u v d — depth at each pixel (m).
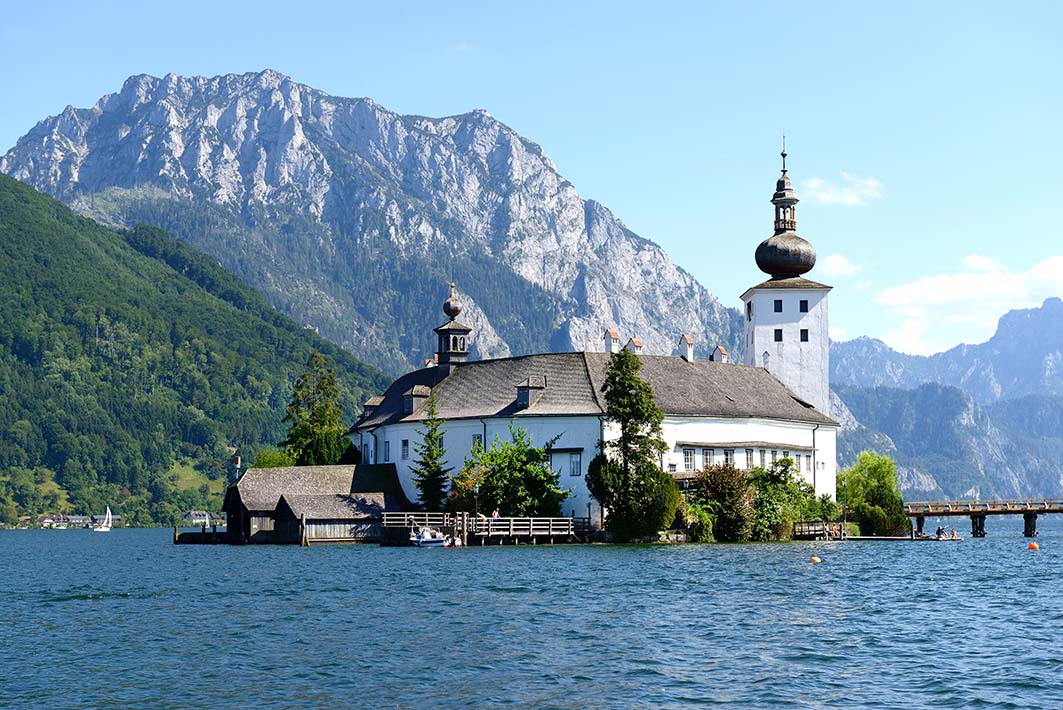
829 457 150.88
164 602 74.19
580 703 44.41
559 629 60.50
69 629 62.28
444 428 138.62
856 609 68.06
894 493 149.88
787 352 164.75
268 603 72.19
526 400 132.75
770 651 54.12
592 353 138.38
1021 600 72.69
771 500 132.12
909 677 48.44
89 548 172.38
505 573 89.19
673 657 52.69
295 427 174.00
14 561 131.25
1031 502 167.00
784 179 171.50
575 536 125.62
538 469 127.06
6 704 44.78
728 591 76.75
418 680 48.12
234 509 142.75
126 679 48.75
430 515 129.12
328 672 49.75
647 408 123.69
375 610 68.12
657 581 82.88
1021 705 43.81
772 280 167.50
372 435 150.88
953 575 89.44
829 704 44.12
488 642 56.62
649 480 123.12
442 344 148.62
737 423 139.25
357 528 131.12
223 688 47.00
